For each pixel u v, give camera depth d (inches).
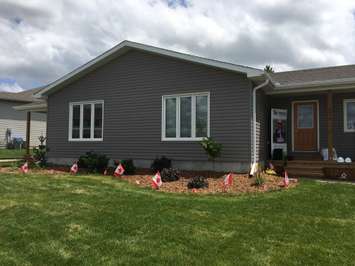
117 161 514.3
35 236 205.9
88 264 167.9
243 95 454.3
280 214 259.8
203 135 482.0
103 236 205.3
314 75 543.8
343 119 515.5
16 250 186.1
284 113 555.2
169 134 510.0
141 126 534.9
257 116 483.5
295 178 448.1
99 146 576.4
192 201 293.1
